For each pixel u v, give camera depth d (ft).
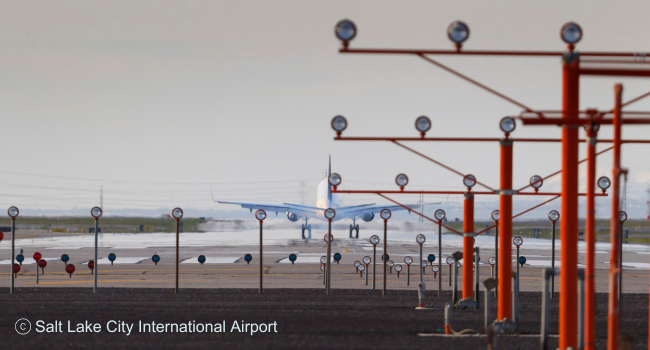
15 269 137.69
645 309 91.81
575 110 51.72
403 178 88.12
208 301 96.32
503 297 71.61
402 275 147.84
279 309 87.35
